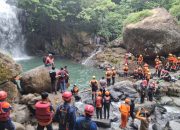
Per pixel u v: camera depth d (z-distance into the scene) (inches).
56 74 772.0
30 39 1812.3
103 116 739.4
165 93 971.9
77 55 1697.8
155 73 1190.3
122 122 668.7
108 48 1604.3
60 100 699.4
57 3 1701.5
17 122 561.6
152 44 1398.9
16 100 663.8
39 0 1691.7
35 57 1731.1
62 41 1769.2
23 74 735.1
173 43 1384.1
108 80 1003.3
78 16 1688.0
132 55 1455.5
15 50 1739.7
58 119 355.9
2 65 660.7
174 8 1610.5
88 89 973.2
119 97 896.9
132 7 1868.8
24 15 1785.2
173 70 1246.3
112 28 1753.2
